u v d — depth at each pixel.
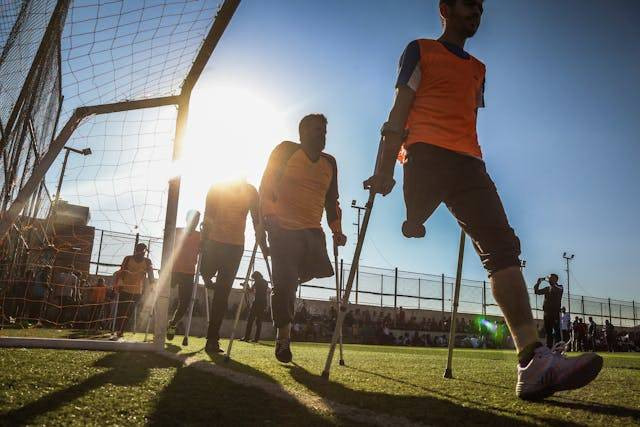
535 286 13.03
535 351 2.12
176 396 1.76
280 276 3.48
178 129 4.74
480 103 2.76
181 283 7.05
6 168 5.14
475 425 1.52
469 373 3.58
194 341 7.83
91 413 1.40
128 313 7.95
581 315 37.28
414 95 2.48
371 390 2.23
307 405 1.72
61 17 4.26
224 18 4.23
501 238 2.31
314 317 25.22
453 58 2.54
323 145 3.76
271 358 4.16
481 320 31.27
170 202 4.39
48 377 1.98
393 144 2.40
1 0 3.37
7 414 1.32
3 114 4.53
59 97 7.89
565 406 2.01
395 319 27.83
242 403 1.69
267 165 3.73
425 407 1.81
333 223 4.07
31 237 10.41
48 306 10.46
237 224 5.36
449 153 2.38
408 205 2.49
